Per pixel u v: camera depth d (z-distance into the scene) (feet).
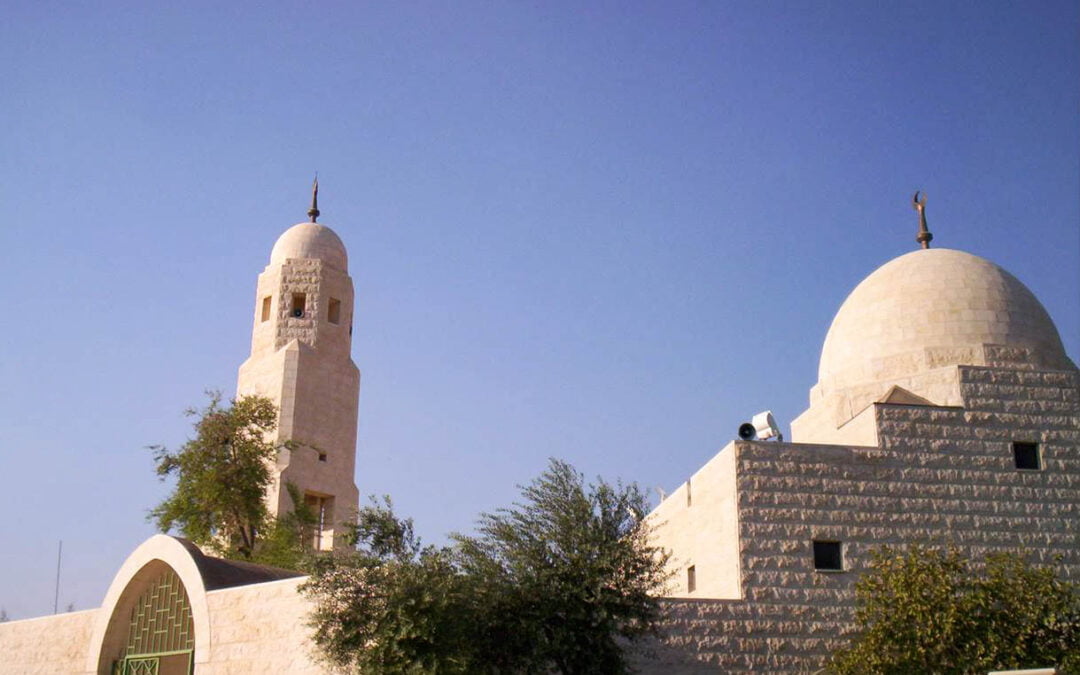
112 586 116.67
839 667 91.97
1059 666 86.07
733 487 102.37
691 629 95.66
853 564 100.78
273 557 135.23
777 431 108.68
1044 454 107.55
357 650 82.02
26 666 126.00
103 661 114.83
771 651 96.48
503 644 82.33
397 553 85.10
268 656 96.22
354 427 174.50
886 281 123.65
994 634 87.92
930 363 114.62
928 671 88.38
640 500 88.33
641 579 85.71
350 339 180.75
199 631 104.22
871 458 104.53
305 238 181.98
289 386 166.50
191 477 146.41
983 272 121.39
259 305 178.60
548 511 86.33
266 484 152.05
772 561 99.71
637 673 88.63
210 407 153.17
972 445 106.42
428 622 79.00
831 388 120.98
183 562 108.78
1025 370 110.52
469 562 84.38
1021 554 103.24
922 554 96.73
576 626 82.53
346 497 168.35
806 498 102.27
